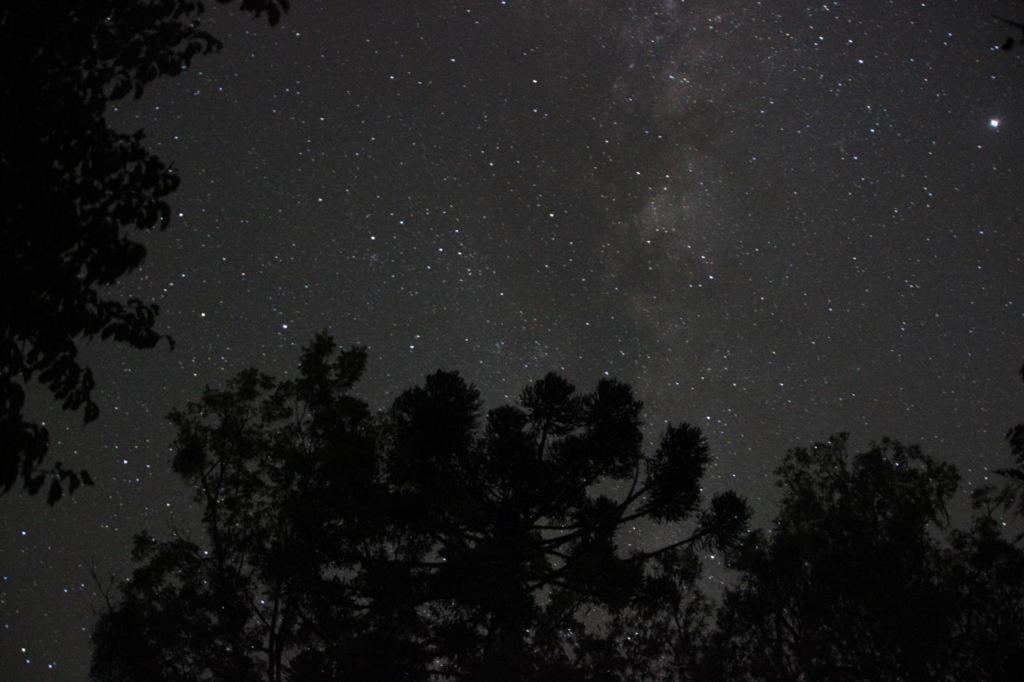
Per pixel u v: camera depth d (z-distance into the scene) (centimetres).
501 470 1300
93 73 589
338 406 1586
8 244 547
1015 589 1440
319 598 1330
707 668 1448
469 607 1255
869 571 1495
